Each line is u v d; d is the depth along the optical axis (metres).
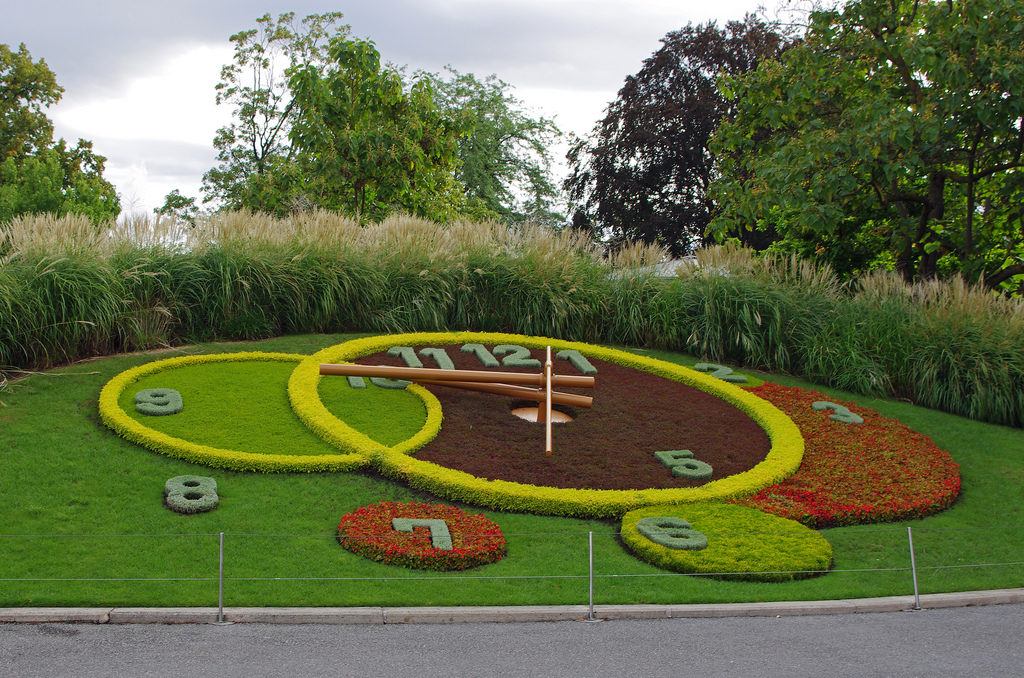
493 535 7.00
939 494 8.62
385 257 12.89
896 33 14.08
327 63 24.47
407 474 8.15
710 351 12.73
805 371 12.27
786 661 5.43
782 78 15.49
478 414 9.88
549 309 12.96
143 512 7.25
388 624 5.88
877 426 10.47
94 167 31.61
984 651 5.68
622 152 30.33
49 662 5.14
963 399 11.48
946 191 16.39
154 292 11.34
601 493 8.07
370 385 10.32
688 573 6.75
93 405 9.20
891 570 7.09
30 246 10.26
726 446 9.58
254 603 5.98
